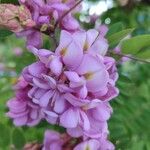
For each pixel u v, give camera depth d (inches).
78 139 5.5
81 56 4.6
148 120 8.2
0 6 4.7
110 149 5.3
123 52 5.5
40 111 5.3
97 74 4.6
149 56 5.5
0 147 6.5
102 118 4.8
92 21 7.4
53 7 5.0
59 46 4.6
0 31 5.1
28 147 6.2
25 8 4.8
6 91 7.9
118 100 6.8
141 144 8.0
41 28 5.0
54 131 5.7
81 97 4.6
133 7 8.3
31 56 7.0
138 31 9.1
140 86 9.7
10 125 6.6
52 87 4.6
